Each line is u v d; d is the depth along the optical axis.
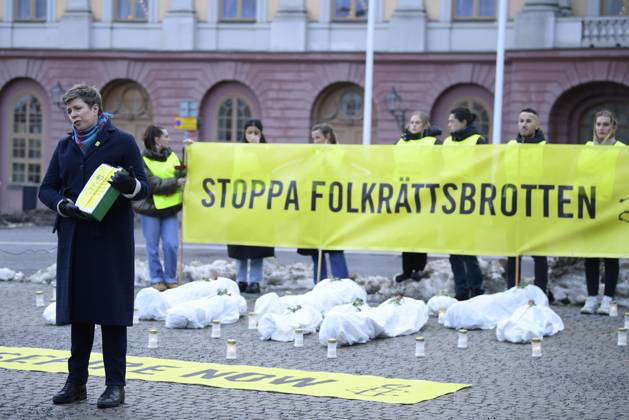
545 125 39.44
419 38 41.31
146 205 16.12
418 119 15.95
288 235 15.73
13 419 8.26
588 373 10.42
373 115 42.44
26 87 46.16
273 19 42.97
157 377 9.87
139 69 44.25
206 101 44.06
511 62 39.97
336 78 42.22
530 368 10.64
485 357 11.23
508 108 40.31
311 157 15.64
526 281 15.43
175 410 8.59
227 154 15.93
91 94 8.87
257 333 12.65
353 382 9.77
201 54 43.41
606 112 14.88
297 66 42.69
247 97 43.78
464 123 15.46
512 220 14.81
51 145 45.75
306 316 12.54
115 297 8.68
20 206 46.53
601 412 8.74
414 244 15.20
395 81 41.66
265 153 15.80
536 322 12.45
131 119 45.03
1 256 23.12
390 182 15.31
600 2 39.41
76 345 8.88
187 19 43.72
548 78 39.22
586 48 38.47
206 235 16.03
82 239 8.71
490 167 14.88
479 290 15.33
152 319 13.52
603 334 12.80
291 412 8.55
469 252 14.98
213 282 14.22
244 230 15.88
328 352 11.10
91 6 45.09
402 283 16.53
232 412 8.54
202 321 13.00
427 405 8.86
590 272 14.62
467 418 8.41
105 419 8.28
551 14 39.22
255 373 10.16
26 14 45.88
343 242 15.52
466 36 41.12
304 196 15.66
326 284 13.95
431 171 15.14
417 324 12.84
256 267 16.25
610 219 14.53
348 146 15.48
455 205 15.02
